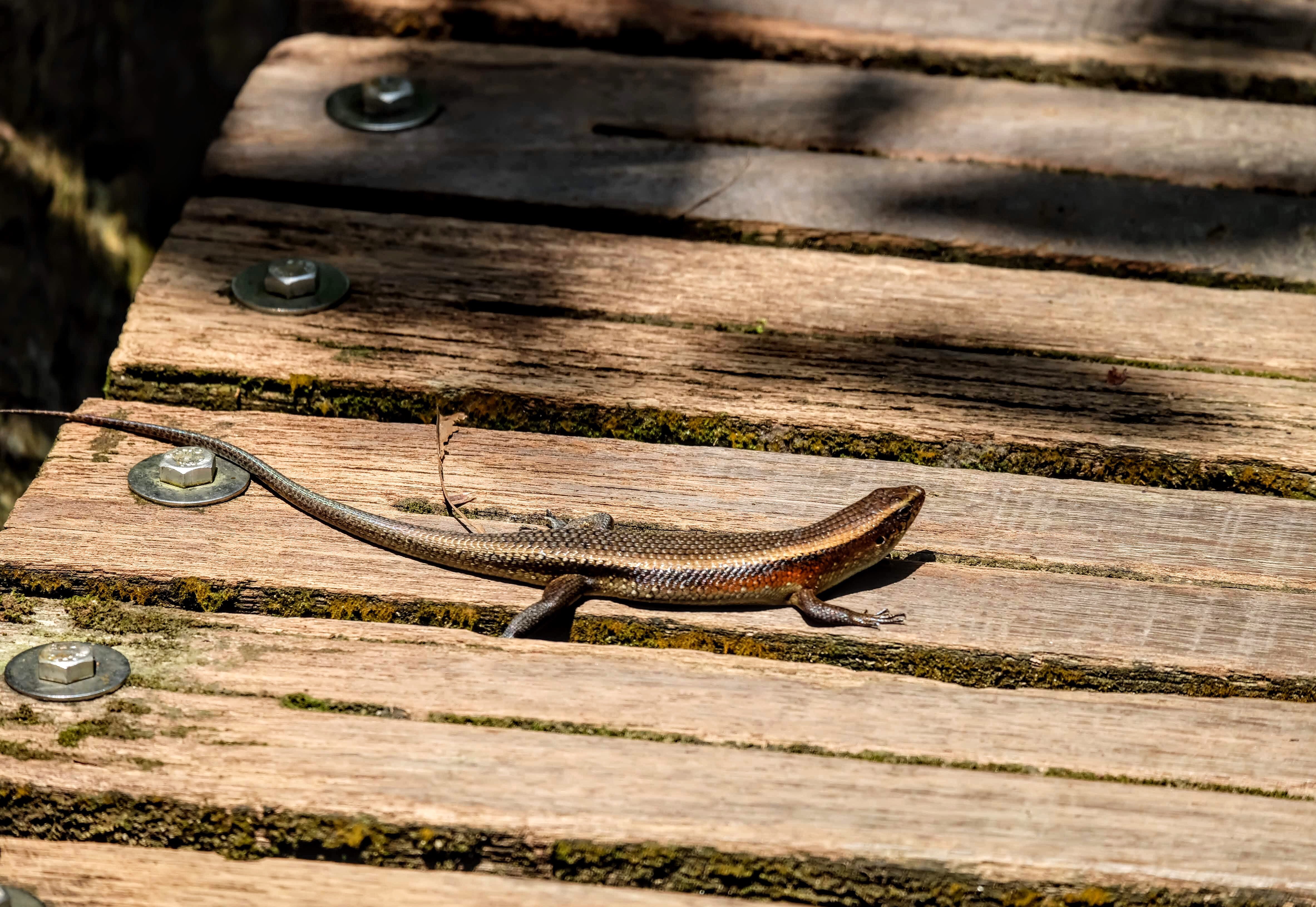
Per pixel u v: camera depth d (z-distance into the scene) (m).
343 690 3.60
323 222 5.63
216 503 4.23
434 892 3.19
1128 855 3.29
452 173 5.91
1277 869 3.29
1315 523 4.46
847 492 4.51
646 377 4.89
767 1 7.09
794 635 4.03
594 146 6.16
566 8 6.96
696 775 3.42
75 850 3.25
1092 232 5.79
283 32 7.94
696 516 4.38
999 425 4.75
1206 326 5.36
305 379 4.74
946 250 5.71
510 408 4.76
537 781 3.36
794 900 3.29
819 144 6.25
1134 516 4.46
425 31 6.99
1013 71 6.85
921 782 3.45
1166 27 7.09
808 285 5.46
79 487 4.25
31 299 7.98
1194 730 3.70
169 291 5.12
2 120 7.70
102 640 3.72
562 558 4.06
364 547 4.15
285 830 3.28
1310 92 6.80
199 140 10.15
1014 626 4.03
